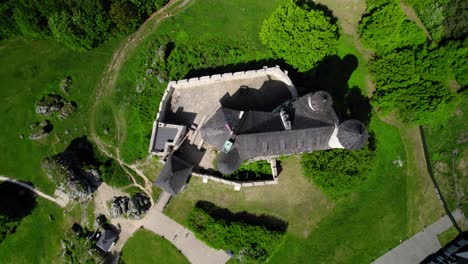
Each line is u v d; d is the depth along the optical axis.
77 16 61.16
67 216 64.44
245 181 63.03
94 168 63.84
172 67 65.19
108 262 63.72
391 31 59.00
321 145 56.56
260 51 64.94
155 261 63.69
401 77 60.06
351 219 64.00
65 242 63.59
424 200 64.69
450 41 61.84
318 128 53.53
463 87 64.50
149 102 64.81
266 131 53.62
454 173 65.19
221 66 64.94
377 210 64.19
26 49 66.56
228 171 56.88
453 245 63.38
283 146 55.59
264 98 63.19
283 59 63.56
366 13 64.12
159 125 61.09
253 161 62.75
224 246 61.59
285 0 66.00
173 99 64.06
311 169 58.59
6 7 60.19
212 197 63.81
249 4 66.12
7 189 64.62
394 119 64.75
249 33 65.50
